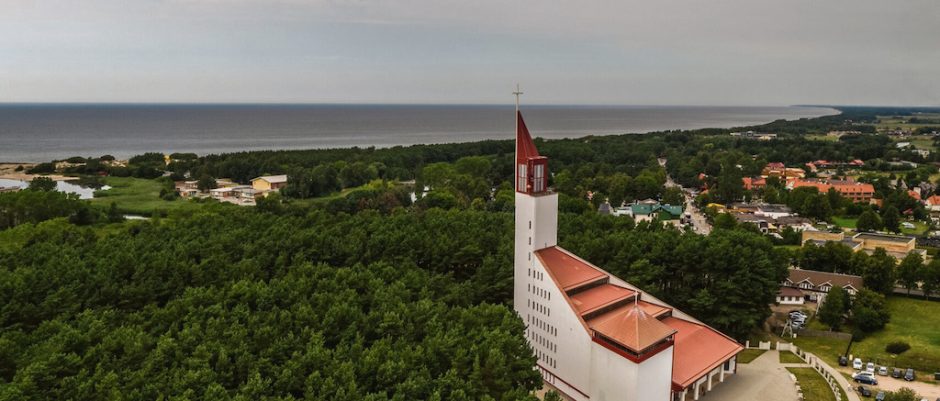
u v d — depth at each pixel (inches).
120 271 3998.5
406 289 3732.8
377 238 4771.2
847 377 3833.7
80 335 2844.5
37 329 3088.1
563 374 3516.2
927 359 4037.9
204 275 3993.6
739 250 4596.5
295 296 3506.4
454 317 3368.6
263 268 4281.5
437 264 4557.1
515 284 3897.6
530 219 3695.9
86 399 2390.5
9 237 5708.7
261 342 2935.5
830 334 4569.4
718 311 4424.2
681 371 3339.1
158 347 2731.3
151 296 3698.3
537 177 3698.3
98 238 5733.3
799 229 7844.5
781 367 3939.5
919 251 6560.0
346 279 3833.7
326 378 2573.8
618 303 3688.5
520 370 2957.7
